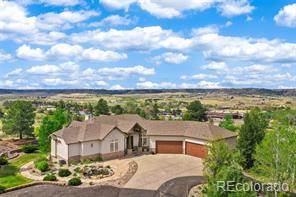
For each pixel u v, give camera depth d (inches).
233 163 1250.0
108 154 2304.4
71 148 2174.0
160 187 1706.4
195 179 1827.0
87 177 1876.2
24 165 2229.3
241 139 2025.1
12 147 3061.0
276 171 1434.5
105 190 1670.8
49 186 1754.4
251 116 2117.4
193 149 2390.5
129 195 1599.4
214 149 1323.8
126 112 5068.9
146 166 2097.7
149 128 2529.5
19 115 3304.6
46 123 2513.5
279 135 1464.1
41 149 2491.4
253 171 1840.6
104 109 4852.4
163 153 2476.6
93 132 2287.2
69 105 7642.7
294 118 1840.6
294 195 1525.6
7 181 1827.0
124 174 1929.1
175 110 7445.9
